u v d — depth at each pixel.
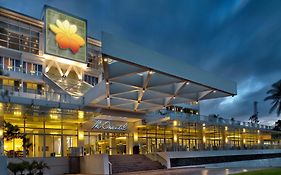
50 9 47.53
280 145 64.69
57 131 34.50
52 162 29.73
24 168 23.00
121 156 33.91
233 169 29.78
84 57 50.50
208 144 49.09
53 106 30.89
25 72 44.59
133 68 22.56
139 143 42.31
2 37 43.78
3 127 29.25
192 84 27.75
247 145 55.94
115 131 39.12
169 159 35.41
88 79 53.16
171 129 49.81
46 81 43.88
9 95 28.77
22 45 45.47
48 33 46.72
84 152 33.03
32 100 29.73
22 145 30.91
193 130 53.97
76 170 30.91
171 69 23.23
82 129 36.16
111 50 18.95
